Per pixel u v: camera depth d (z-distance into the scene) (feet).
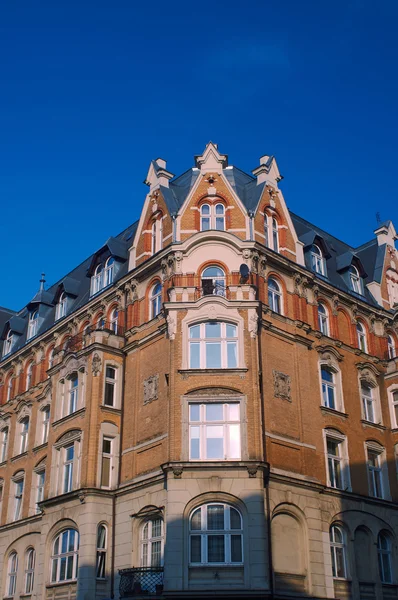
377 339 127.54
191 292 102.22
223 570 85.05
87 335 114.93
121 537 98.27
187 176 126.31
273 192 119.34
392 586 106.32
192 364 97.76
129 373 110.11
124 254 126.93
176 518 87.25
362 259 143.43
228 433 93.40
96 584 95.66
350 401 114.93
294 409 103.40
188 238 107.34
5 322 171.94
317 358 111.75
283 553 92.38
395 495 114.42
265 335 103.91
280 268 112.78
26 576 115.96
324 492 101.65
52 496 107.55
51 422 114.62
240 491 88.43
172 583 83.92
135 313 113.60
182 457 91.25
